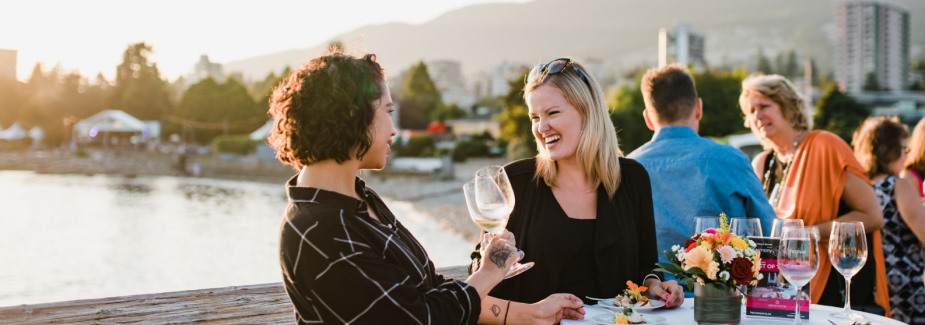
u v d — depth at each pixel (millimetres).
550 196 2373
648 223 2424
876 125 3699
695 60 86625
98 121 70750
